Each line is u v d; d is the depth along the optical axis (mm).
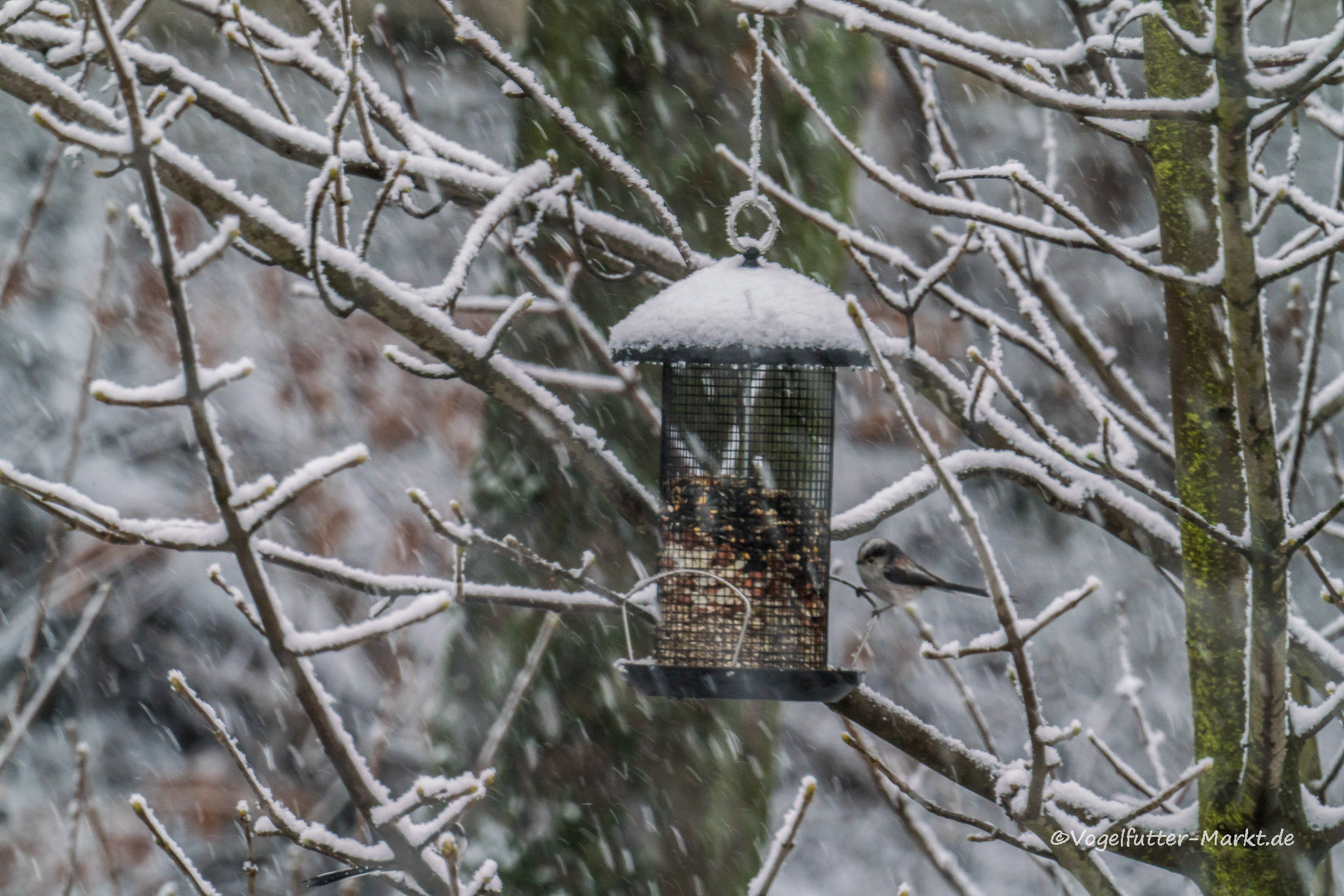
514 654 11250
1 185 21141
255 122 9742
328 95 22969
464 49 22922
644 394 10867
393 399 21172
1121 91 9492
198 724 19453
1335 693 7914
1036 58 8398
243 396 20750
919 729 9164
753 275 9609
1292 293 10828
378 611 8445
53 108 8789
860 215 24125
